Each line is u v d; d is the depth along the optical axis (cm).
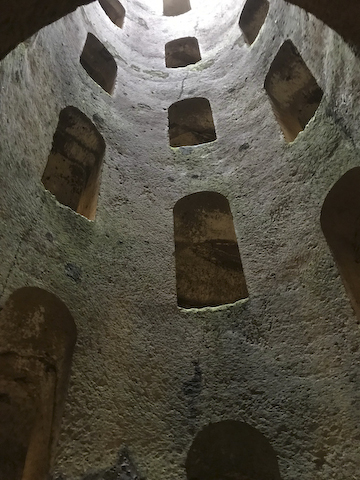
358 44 405
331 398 374
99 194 575
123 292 481
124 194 603
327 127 536
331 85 543
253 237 534
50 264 434
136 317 468
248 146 661
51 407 383
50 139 556
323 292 434
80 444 357
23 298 395
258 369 426
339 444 351
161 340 460
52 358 411
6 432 387
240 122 719
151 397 415
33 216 448
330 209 489
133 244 541
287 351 423
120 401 398
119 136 696
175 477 373
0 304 364
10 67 488
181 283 824
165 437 395
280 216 530
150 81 902
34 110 537
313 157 540
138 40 1049
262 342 443
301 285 457
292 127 685
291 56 715
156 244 557
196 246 797
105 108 725
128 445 377
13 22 308
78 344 407
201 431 404
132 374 421
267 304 466
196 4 1195
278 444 378
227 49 923
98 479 348
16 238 411
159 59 991
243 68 822
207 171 666
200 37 1052
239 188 609
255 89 748
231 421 404
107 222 546
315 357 403
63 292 426
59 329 418
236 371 433
